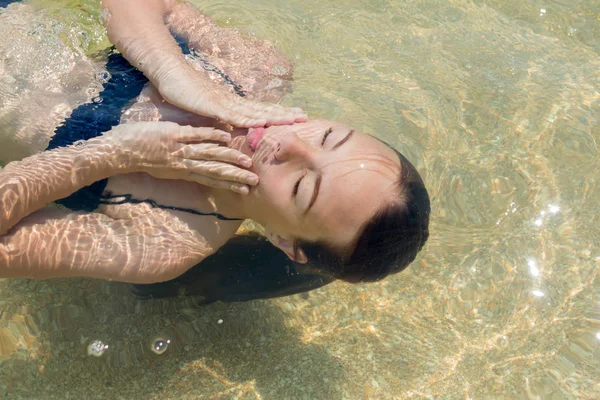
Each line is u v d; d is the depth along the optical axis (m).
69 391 0.78
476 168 0.98
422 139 1.00
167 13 0.98
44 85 0.86
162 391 0.79
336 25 1.14
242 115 0.81
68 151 0.78
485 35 1.16
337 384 0.81
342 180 0.75
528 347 0.83
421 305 0.88
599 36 1.16
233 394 0.79
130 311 0.85
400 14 1.18
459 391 0.80
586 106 1.06
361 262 0.79
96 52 0.92
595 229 0.92
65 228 0.78
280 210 0.78
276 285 0.88
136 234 0.80
